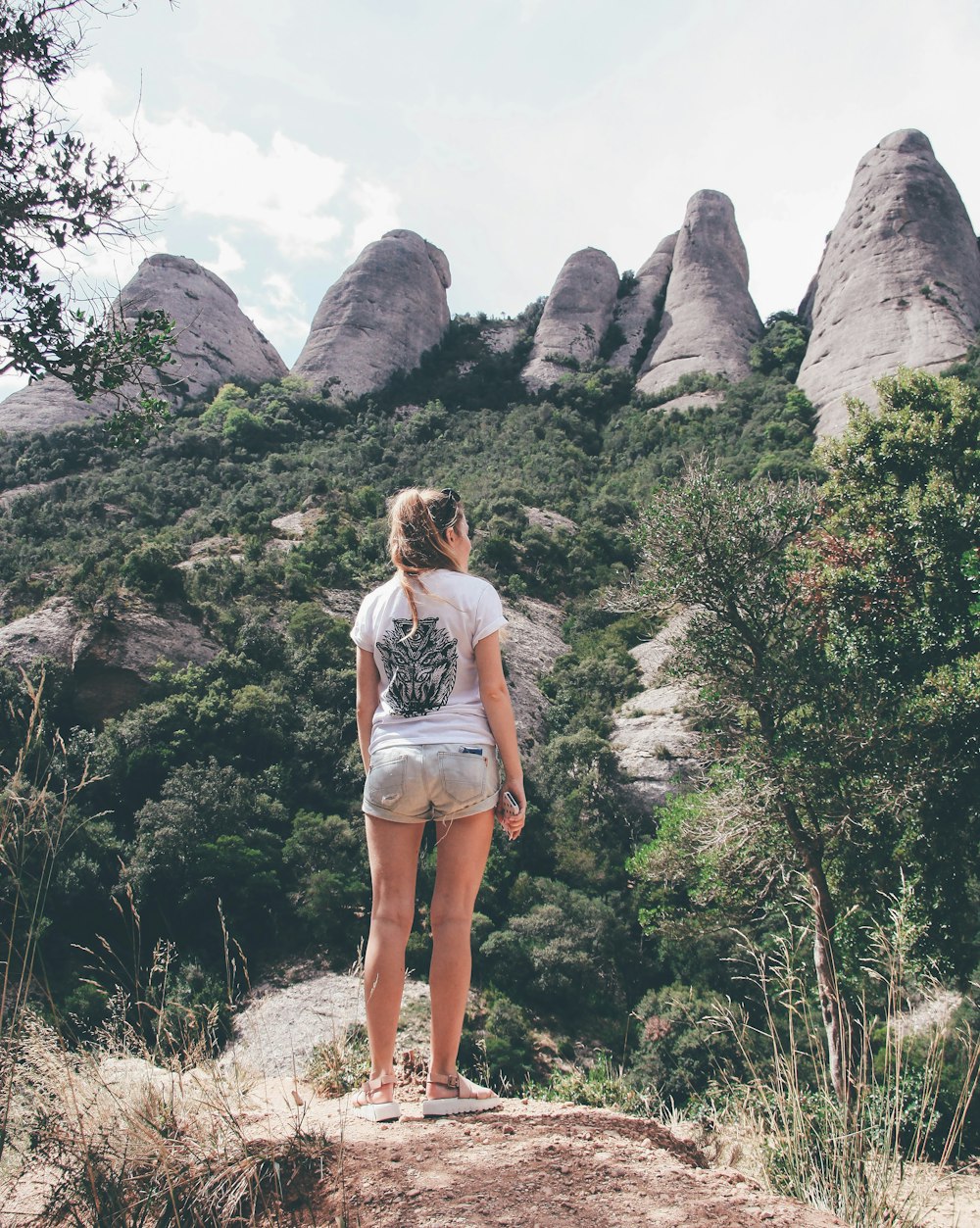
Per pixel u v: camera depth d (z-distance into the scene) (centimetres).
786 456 4781
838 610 1372
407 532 279
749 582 1325
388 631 274
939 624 1338
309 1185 202
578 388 6844
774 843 1259
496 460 5800
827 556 1404
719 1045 1455
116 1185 195
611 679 3594
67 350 500
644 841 2817
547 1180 204
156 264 7406
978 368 5338
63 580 3559
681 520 1334
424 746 258
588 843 2788
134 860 2234
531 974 2225
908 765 1162
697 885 1389
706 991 2014
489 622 270
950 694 1198
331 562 4238
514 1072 1911
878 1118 280
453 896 262
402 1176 202
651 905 2420
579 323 7925
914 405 1620
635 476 5406
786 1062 318
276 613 3791
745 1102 348
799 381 6494
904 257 6575
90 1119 208
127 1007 241
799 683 1274
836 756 1216
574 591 4450
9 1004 204
